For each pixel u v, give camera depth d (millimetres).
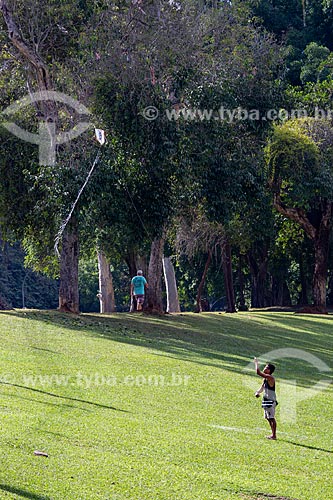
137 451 13523
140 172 31547
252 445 15164
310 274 63312
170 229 41812
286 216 48062
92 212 31219
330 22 64312
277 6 65312
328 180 43531
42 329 27719
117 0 32125
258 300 59719
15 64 32906
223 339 31266
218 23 35188
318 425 17812
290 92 45500
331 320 44406
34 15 30469
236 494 11961
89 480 11703
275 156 42469
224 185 33312
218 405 18391
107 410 16359
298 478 13289
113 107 30547
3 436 13266
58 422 14742
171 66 31828
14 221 34625
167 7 33094
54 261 45594
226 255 50031
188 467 13016
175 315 38906
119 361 22594
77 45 31391
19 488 11016
